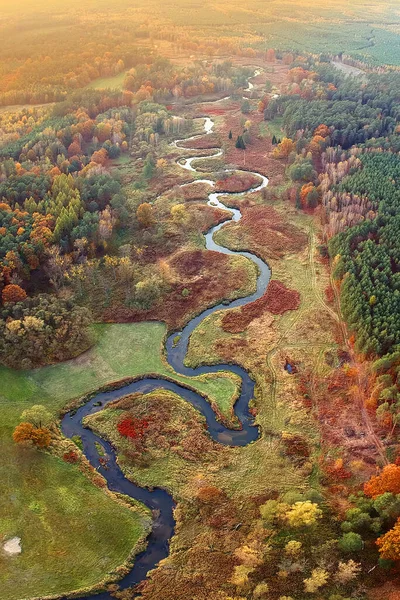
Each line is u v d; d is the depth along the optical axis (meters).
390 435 85.62
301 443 87.06
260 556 69.62
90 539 74.50
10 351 102.94
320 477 81.19
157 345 110.25
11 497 79.56
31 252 120.81
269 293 124.06
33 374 101.69
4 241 121.38
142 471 84.19
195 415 93.69
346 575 65.31
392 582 65.00
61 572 70.62
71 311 110.75
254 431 91.19
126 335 112.75
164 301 121.62
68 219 133.12
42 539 74.19
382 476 73.44
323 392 96.56
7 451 86.31
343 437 87.00
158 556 72.88
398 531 64.38
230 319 116.50
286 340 109.81
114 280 127.12
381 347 95.50
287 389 98.00
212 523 75.69
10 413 93.31
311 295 122.88
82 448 88.62
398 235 122.19
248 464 84.44
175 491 80.94
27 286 120.62
